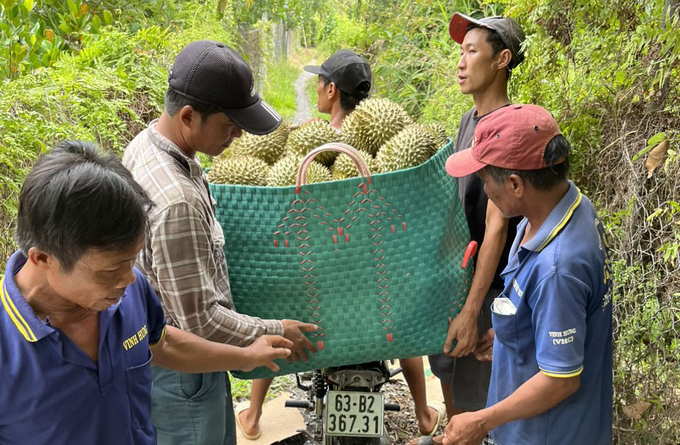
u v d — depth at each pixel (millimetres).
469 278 2496
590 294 1777
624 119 2648
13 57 4039
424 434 3184
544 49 2900
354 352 2312
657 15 2523
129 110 3736
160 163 1986
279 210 2164
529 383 1789
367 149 2641
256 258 2230
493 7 4598
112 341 1373
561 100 2906
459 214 2463
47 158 1197
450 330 2414
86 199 1124
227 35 8117
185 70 1977
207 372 1992
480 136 1874
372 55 8070
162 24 6863
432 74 6641
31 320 1237
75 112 3320
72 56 4320
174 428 2219
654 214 2201
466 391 2820
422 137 2428
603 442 1974
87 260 1175
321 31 20156
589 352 1855
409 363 3076
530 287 1803
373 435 2613
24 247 1196
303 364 2328
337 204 2156
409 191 2197
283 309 2275
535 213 1857
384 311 2268
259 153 2686
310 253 2193
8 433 1286
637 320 2387
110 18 5406
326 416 2621
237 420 3311
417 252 2250
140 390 1481
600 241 1825
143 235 1236
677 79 2436
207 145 2098
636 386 2430
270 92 13680
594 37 2770
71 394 1305
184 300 1968
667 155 2289
